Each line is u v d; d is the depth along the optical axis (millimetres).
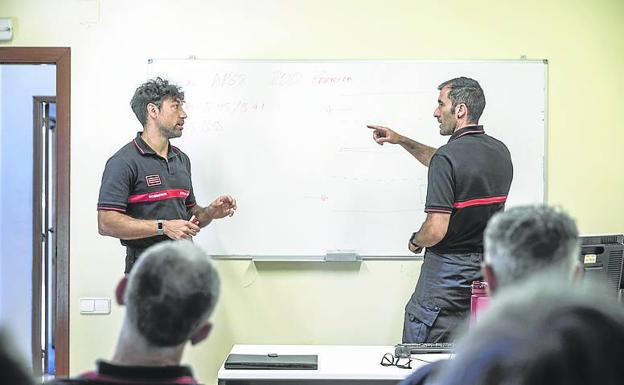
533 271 1316
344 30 3676
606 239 2727
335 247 3668
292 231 3664
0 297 4957
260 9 3676
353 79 3670
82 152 3668
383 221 3670
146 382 1311
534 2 3699
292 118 3670
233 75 3664
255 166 3666
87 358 3660
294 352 2920
